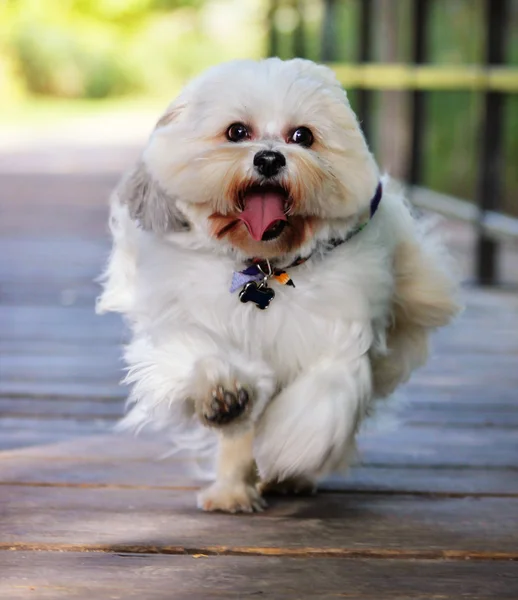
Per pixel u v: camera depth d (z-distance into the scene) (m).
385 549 3.28
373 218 3.48
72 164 16.06
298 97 3.27
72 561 3.15
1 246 9.57
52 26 32.50
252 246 3.30
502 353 6.20
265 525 3.49
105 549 3.25
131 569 3.09
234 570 3.10
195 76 3.50
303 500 3.77
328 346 3.36
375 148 11.80
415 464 4.20
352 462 3.69
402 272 3.74
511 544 3.34
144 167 3.43
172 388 3.30
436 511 3.65
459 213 8.41
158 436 4.49
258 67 3.36
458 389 5.40
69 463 4.12
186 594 2.92
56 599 2.87
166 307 3.43
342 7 15.24
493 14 7.99
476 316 7.18
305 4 13.71
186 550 3.24
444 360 6.02
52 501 3.69
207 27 35.41
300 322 3.34
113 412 4.87
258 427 3.44
